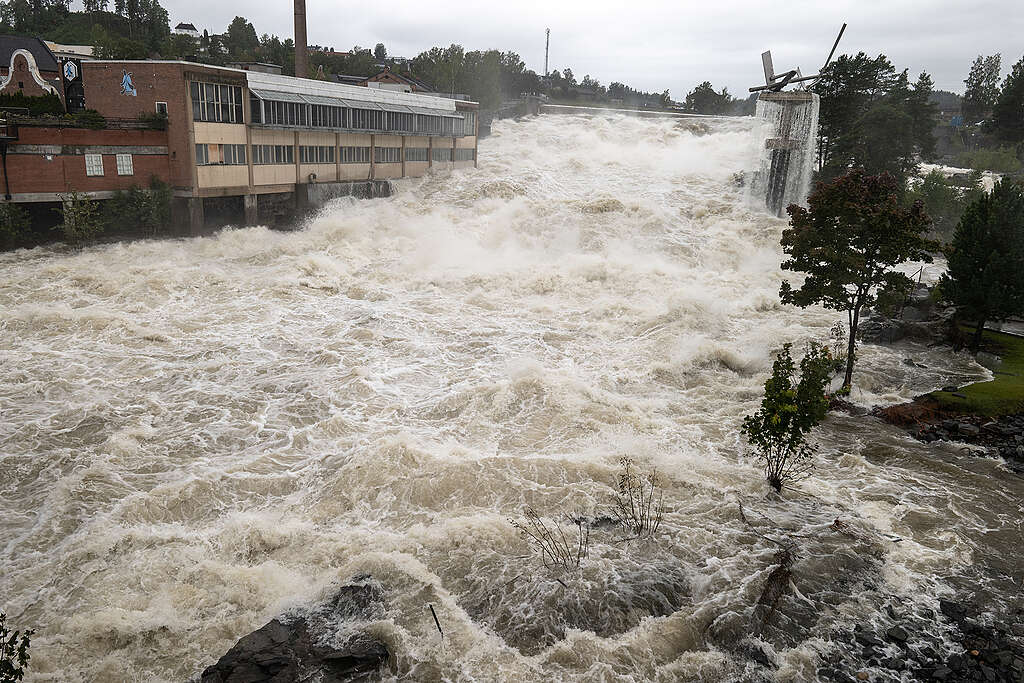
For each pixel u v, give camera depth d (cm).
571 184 5981
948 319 2952
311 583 1291
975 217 2642
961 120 12306
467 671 1102
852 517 1551
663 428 1983
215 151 4122
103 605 1216
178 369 2314
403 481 1617
